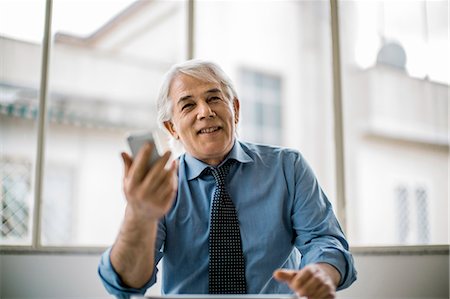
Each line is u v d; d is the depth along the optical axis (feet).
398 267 7.39
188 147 4.59
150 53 28.40
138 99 28.91
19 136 20.68
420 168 30.01
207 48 31.42
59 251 7.27
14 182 10.47
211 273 4.24
